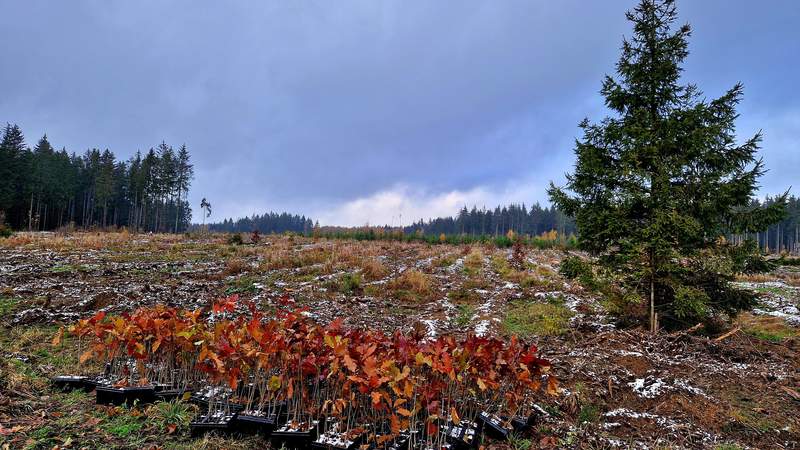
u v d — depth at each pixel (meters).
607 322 7.32
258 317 3.91
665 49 7.03
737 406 4.45
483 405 4.04
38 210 47.12
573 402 4.32
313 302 8.48
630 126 6.88
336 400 3.34
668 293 6.89
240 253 15.13
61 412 3.55
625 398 4.56
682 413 4.26
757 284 12.44
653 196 6.66
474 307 8.71
